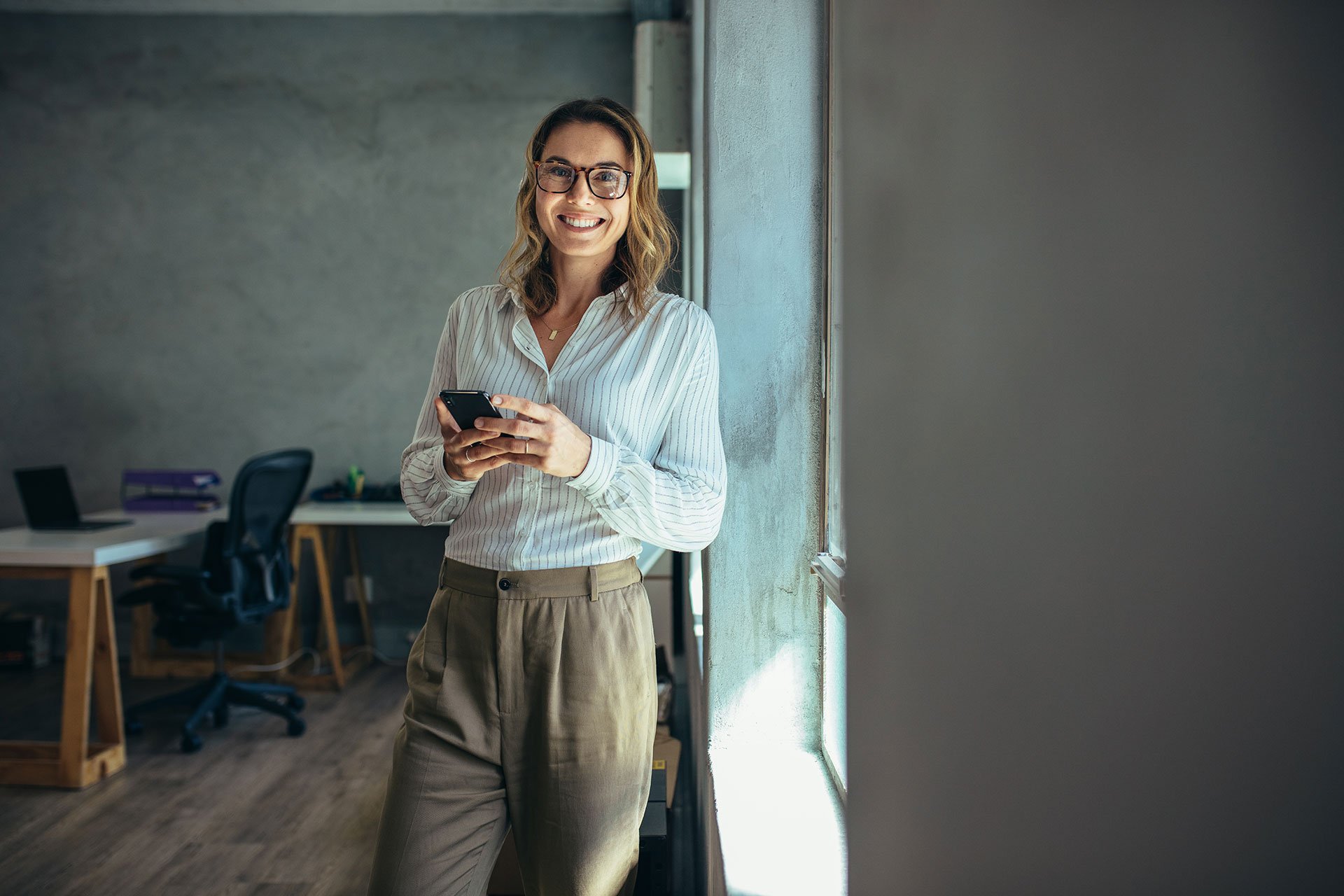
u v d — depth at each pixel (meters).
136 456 4.69
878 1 0.59
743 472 1.48
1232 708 0.50
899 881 0.59
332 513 4.07
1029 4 0.52
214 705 3.41
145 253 4.65
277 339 4.66
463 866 1.14
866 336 0.61
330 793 2.86
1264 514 0.49
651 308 1.24
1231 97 0.48
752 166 1.46
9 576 2.93
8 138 4.64
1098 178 0.51
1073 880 0.54
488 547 1.15
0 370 4.68
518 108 4.61
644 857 1.65
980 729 0.55
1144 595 0.51
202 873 2.32
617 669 1.15
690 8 2.98
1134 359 0.50
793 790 1.36
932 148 0.56
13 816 2.67
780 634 1.50
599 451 1.09
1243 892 0.51
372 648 4.63
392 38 4.61
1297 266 0.48
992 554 0.54
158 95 4.63
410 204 4.63
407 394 4.65
